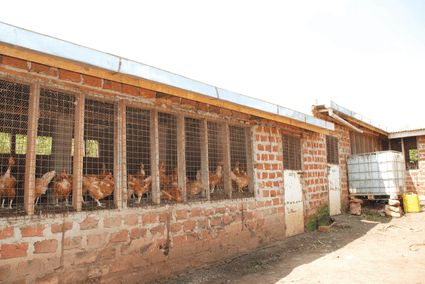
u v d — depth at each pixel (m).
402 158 12.65
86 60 3.69
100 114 5.25
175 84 4.75
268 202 7.89
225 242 6.54
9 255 3.69
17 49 3.24
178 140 5.98
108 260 4.58
